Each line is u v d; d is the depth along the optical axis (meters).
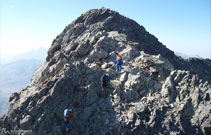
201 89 23.64
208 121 20.41
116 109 22.62
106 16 57.44
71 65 26.88
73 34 49.94
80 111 22.75
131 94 24.91
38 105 21.56
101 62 33.31
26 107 21.75
